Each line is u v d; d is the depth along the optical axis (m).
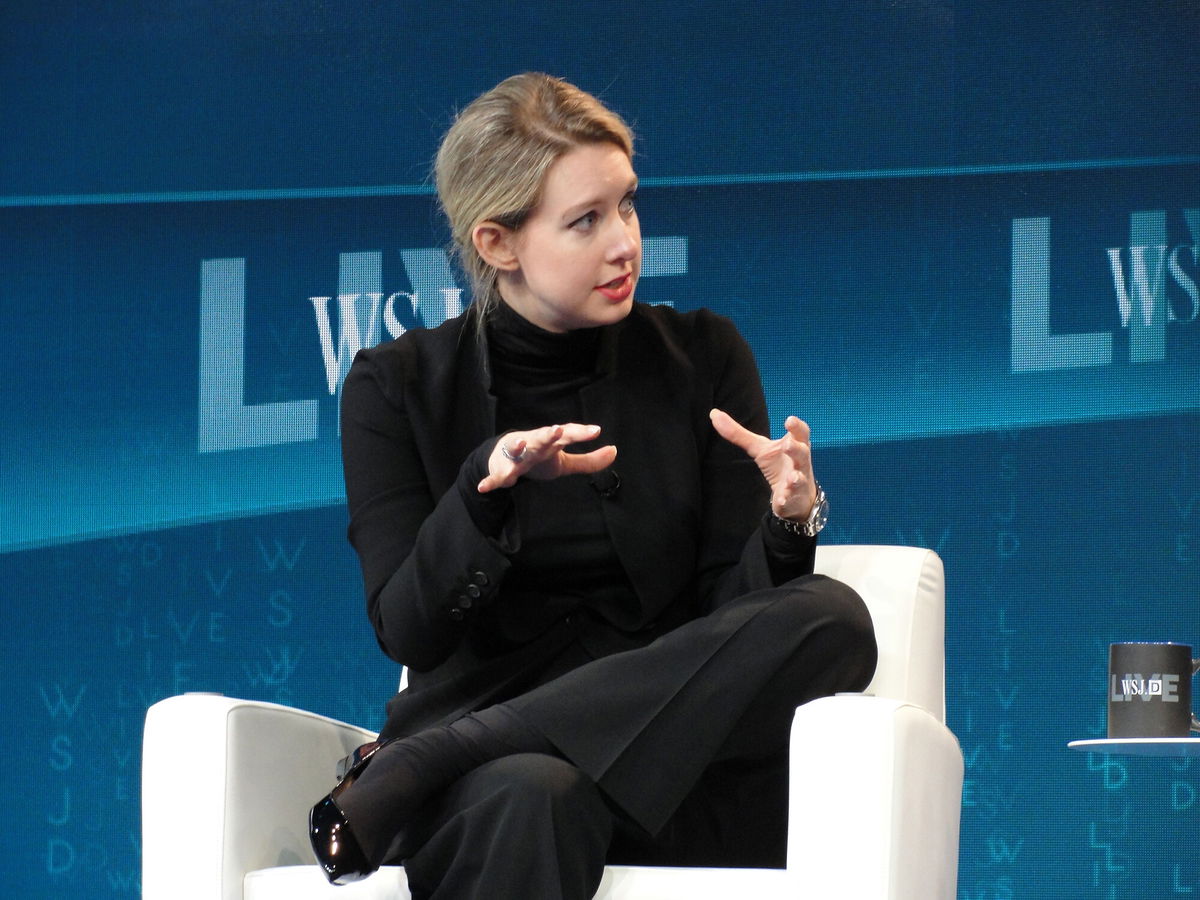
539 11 12.54
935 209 11.87
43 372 12.84
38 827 12.39
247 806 6.67
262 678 12.35
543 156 6.73
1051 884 11.20
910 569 7.50
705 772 6.56
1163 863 11.12
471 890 5.73
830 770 5.68
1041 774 11.27
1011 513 11.55
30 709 12.52
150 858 6.63
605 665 6.12
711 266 12.11
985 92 11.87
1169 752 7.56
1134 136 11.69
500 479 6.07
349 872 5.75
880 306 11.87
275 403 12.62
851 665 6.24
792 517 6.54
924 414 11.73
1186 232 11.60
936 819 5.97
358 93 12.75
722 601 6.85
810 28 12.12
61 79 13.06
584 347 7.28
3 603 12.65
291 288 12.69
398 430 7.19
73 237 12.93
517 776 5.68
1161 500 11.41
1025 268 11.72
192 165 12.87
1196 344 11.52
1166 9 11.71
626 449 7.18
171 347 12.76
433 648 6.53
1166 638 11.30
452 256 7.45
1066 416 11.57
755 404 7.51
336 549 12.41
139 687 12.45
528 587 6.96
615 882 5.88
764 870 5.79
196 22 12.97
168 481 12.65
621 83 12.35
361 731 7.76
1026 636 11.41
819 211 12.01
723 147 12.17
